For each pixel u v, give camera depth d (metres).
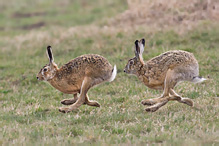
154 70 28.12
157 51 47.31
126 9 70.12
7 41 65.75
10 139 24.11
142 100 31.02
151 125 25.69
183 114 27.61
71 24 75.25
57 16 85.38
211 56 43.22
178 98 28.17
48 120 28.06
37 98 36.06
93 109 30.70
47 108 32.25
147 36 53.81
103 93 36.41
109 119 27.55
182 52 28.16
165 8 60.75
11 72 45.72
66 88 29.28
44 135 24.09
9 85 41.94
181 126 25.30
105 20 66.81
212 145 21.92
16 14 92.69
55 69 29.14
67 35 59.56
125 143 22.66
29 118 29.05
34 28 78.56
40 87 40.56
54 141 23.19
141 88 36.16
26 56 54.50
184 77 27.80
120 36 55.59
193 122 25.70
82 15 81.00
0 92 39.59
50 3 98.06
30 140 23.73
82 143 22.92
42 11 92.50
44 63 48.03
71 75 28.78
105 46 52.31
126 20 63.25
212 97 31.56
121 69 42.31
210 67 40.47
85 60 28.72
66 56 50.34
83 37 57.66
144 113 28.88
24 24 83.00
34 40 61.69
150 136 23.48
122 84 38.22
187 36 51.84
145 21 60.78
